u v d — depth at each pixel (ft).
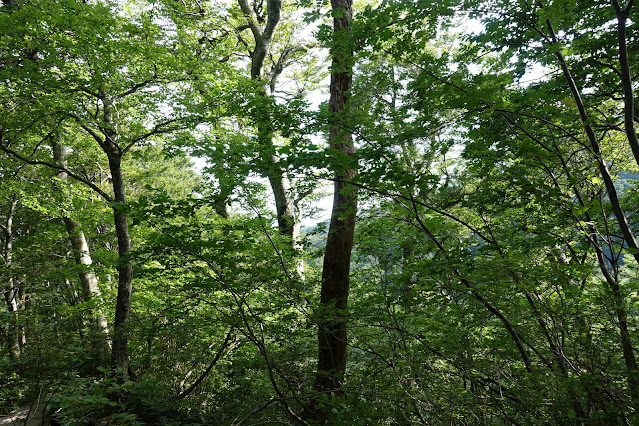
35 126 30.50
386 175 12.91
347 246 20.88
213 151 13.35
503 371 11.11
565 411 9.20
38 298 33.04
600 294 11.29
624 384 10.25
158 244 15.02
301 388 16.34
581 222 11.20
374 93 16.57
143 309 32.76
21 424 18.99
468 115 14.52
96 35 23.95
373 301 14.97
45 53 25.05
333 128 18.88
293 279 17.63
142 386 21.72
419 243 14.65
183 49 27.32
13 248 49.47
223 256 15.66
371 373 14.43
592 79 17.24
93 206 35.19
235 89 27.96
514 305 11.66
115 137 30.17
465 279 11.62
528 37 15.94
